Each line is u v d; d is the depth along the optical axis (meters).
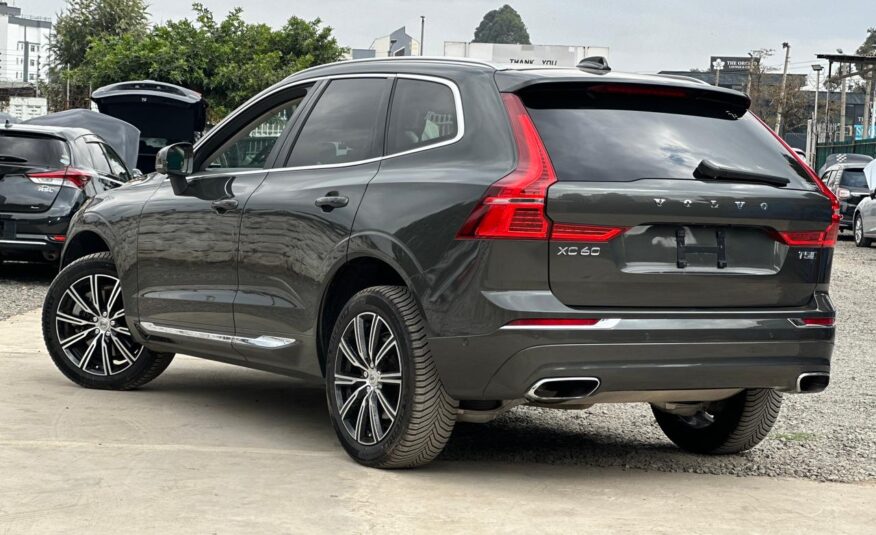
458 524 4.48
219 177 6.32
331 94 5.93
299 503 4.66
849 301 15.12
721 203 4.96
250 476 5.05
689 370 4.93
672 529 4.57
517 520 4.58
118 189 7.18
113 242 6.89
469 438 6.15
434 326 4.94
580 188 4.76
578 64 5.54
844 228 30.84
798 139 79.75
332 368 5.45
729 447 5.93
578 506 4.84
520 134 4.91
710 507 4.93
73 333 7.22
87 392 6.96
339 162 5.69
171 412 6.45
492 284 4.77
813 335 5.20
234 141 6.35
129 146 21.23
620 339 4.79
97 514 4.41
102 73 42.84
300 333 5.70
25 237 13.23
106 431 5.86
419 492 4.93
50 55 69.06
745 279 5.07
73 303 7.19
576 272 4.79
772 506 5.00
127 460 5.25
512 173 4.81
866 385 8.55
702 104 5.38
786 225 5.15
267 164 6.09
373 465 5.26
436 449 5.15
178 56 42.88
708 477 5.52
